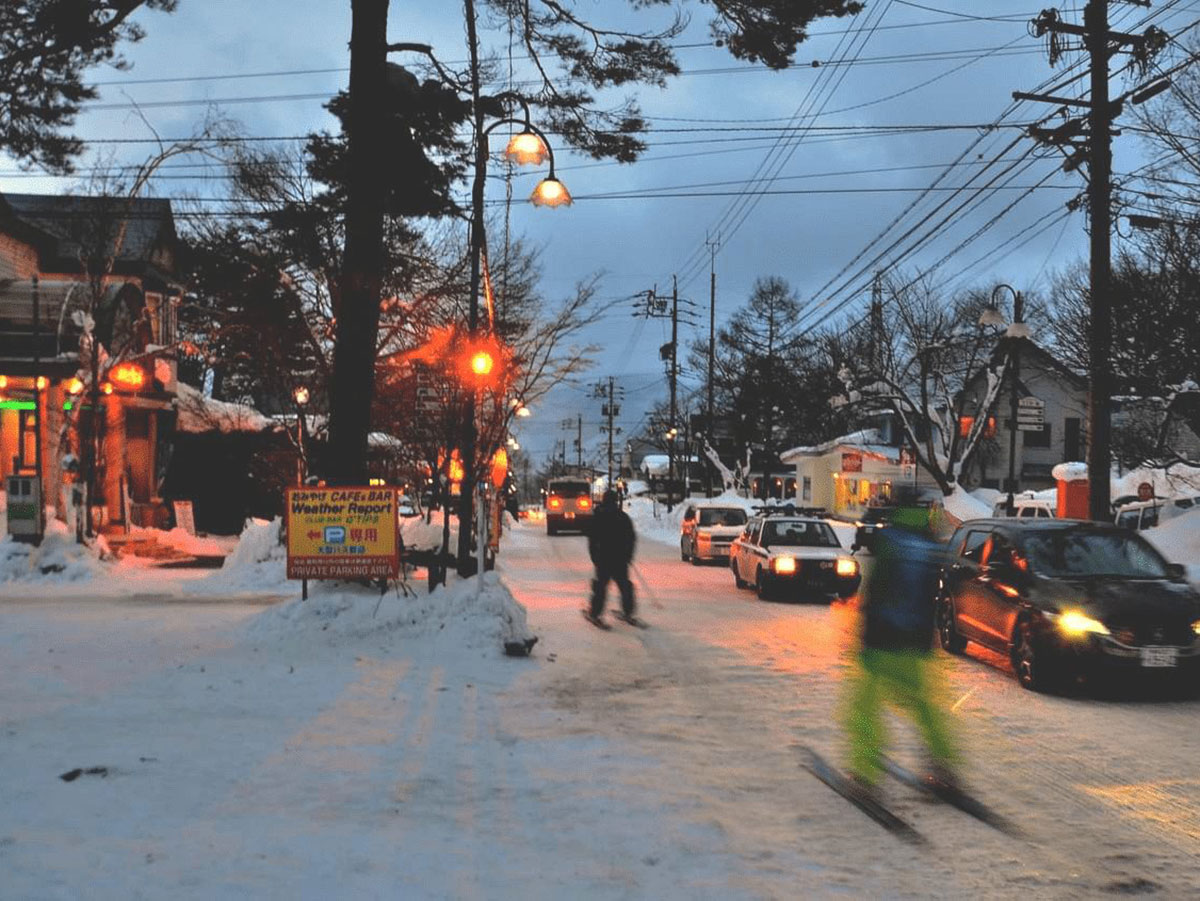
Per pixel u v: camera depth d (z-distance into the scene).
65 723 7.41
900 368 42.00
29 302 23.16
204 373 38.53
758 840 5.45
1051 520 11.95
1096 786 6.70
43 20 11.19
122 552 24.22
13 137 11.97
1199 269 19.48
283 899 4.32
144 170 21.06
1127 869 5.17
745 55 13.69
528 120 14.56
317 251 21.12
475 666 10.34
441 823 5.49
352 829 5.30
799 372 58.44
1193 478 30.30
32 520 19.41
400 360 21.97
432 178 16.89
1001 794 6.48
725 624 15.06
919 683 6.92
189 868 4.62
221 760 6.52
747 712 8.83
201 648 10.80
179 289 29.41
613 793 6.19
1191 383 21.47
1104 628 9.60
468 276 23.41
